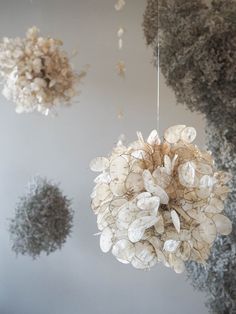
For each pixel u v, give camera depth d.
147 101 2.76
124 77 2.75
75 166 2.88
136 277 2.81
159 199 1.24
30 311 2.93
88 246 2.86
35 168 2.92
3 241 2.94
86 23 2.84
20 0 2.90
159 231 1.26
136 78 2.78
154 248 1.29
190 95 1.84
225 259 2.05
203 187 1.29
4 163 2.96
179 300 2.74
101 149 2.84
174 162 1.32
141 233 1.24
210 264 2.08
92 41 2.83
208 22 1.75
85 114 2.87
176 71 1.86
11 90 2.22
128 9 2.78
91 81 2.85
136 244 1.29
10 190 2.95
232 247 2.03
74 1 2.85
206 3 1.96
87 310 2.86
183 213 1.28
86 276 2.87
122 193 1.33
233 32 1.76
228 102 1.84
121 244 1.30
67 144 2.89
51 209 2.39
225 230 1.36
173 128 1.42
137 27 2.77
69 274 2.89
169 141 1.41
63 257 2.90
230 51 1.76
